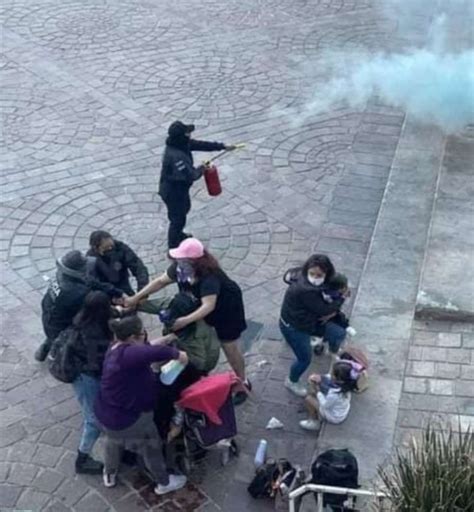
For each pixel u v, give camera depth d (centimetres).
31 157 1270
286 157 1270
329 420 871
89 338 801
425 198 1180
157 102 1395
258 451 838
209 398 794
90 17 1641
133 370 754
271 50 1538
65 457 858
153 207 1177
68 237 1125
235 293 841
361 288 1041
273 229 1138
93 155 1273
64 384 930
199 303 827
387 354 952
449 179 1198
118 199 1189
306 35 1584
